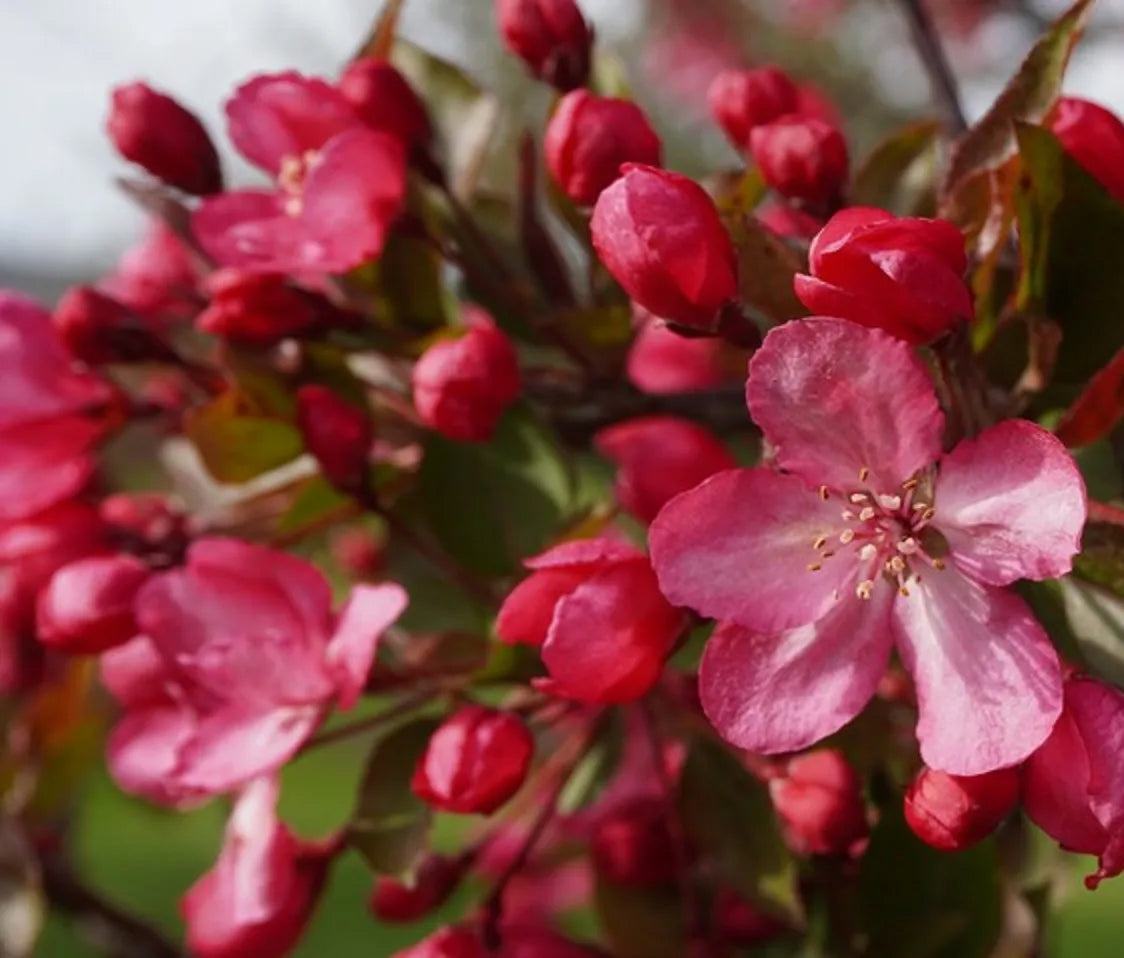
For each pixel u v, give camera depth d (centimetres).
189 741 36
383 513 37
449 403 36
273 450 38
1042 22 78
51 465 39
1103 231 34
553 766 39
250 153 38
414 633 39
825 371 32
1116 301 34
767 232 33
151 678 37
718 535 32
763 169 36
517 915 43
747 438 39
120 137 39
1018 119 34
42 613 36
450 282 39
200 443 37
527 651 35
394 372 39
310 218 36
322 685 35
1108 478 34
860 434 32
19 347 39
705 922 38
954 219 34
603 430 39
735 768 36
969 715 32
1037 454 32
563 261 38
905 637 32
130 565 36
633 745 40
